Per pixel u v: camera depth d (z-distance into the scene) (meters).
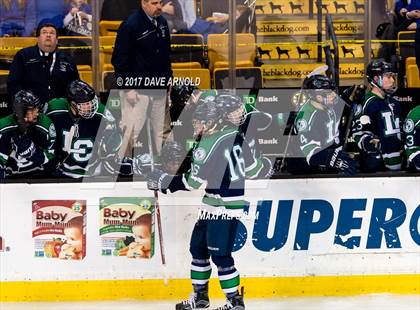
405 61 22.72
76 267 18.64
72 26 21.66
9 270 18.52
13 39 21.53
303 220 18.94
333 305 18.47
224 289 17.11
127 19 19.95
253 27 22.36
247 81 21.94
